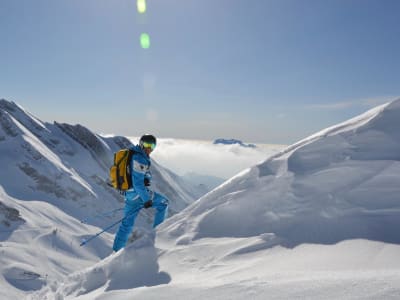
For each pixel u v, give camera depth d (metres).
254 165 4.72
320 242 2.97
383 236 2.70
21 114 99.62
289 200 3.70
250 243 3.40
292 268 2.64
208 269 3.19
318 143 4.27
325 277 2.05
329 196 3.44
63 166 76.81
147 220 54.06
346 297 1.68
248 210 3.95
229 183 4.71
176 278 3.21
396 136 3.72
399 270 2.01
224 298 2.12
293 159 4.26
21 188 59.69
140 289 2.67
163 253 3.77
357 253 2.59
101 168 100.88
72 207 62.72
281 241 3.24
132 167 4.79
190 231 4.11
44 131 98.94
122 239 4.90
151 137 4.79
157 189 127.06
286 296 1.89
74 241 39.09
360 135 4.00
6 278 21.77
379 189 3.23
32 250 31.80
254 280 2.30
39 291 4.16
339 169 3.70
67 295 3.77
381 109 4.16
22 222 39.66
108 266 3.85
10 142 70.69
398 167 3.35
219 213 4.14
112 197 83.44
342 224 3.06
